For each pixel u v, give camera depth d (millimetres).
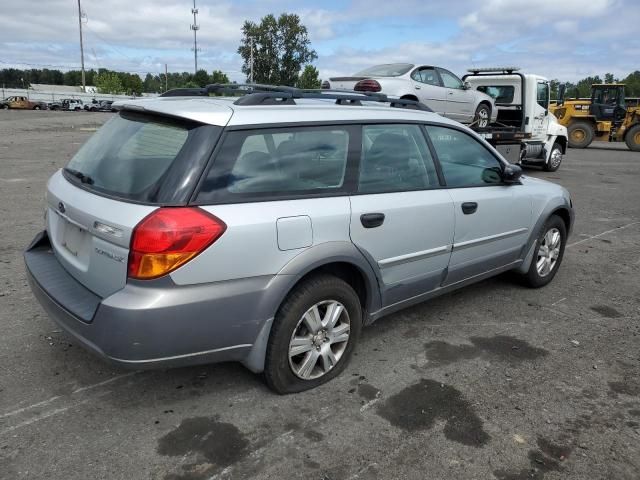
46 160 13289
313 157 3217
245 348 2979
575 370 3723
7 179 10336
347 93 4043
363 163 3471
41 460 2621
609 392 3449
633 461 2789
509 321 4520
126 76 109500
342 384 3412
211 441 2812
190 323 2711
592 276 5844
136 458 2662
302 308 3107
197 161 2770
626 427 3078
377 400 3248
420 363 3732
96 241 2826
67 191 3168
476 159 4387
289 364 3158
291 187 3084
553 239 5289
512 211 4602
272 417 3033
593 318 4660
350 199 3311
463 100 12320
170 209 2656
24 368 3436
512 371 3674
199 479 2545
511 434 2973
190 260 2648
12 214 7449
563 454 2826
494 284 5434
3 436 2783
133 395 3201
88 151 3389
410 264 3740
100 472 2559
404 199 3619
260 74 75438
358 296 3594
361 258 3350
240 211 2820
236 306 2836
